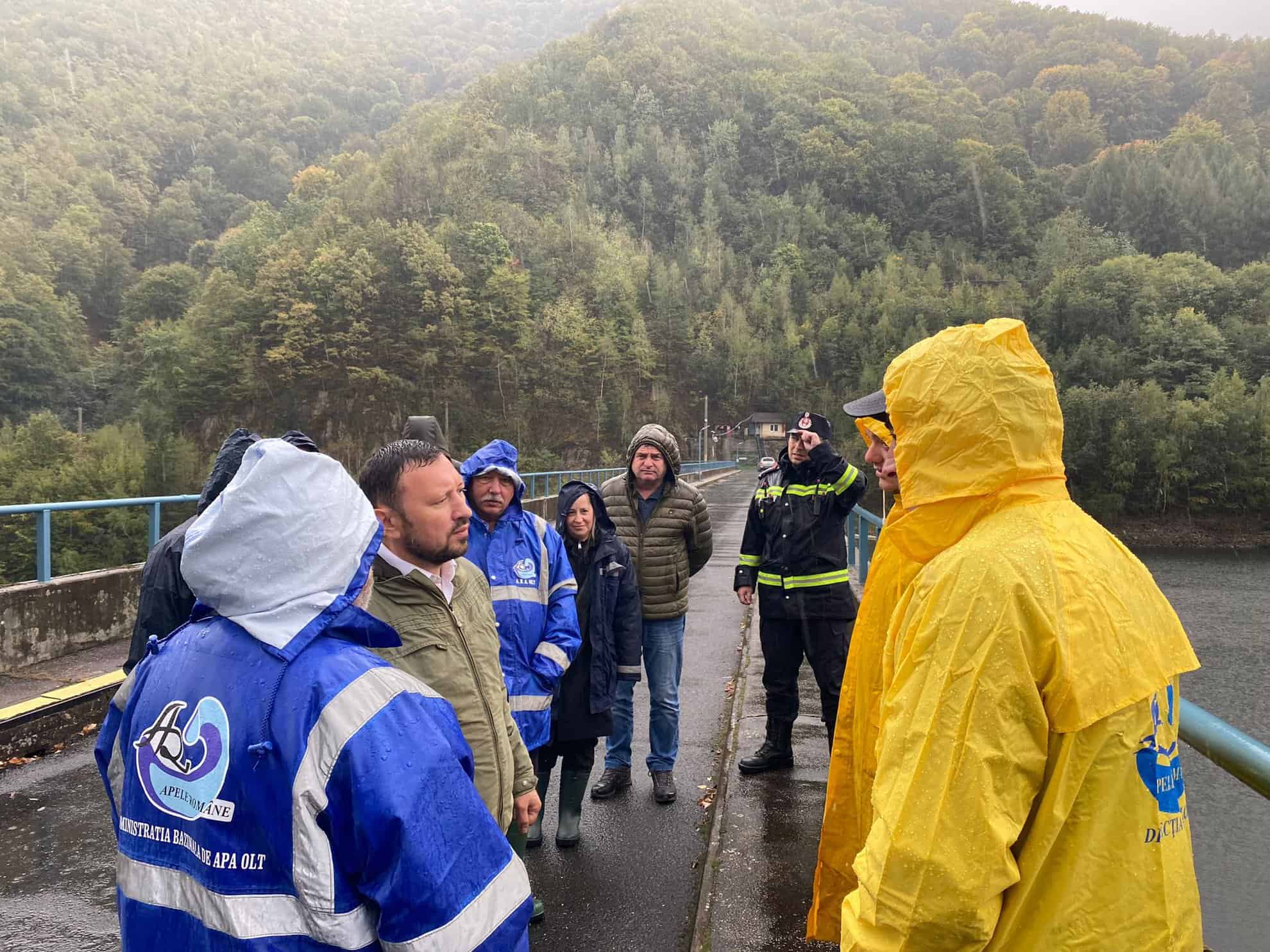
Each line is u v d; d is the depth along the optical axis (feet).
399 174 424.46
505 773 7.04
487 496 10.23
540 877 11.35
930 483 4.91
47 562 21.56
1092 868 4.10
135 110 594.65
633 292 406.62
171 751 4.44
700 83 609.01
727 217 521.24
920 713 4.29
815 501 13.80
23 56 618.44
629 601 12.81
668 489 14.71
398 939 4.13
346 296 321.73
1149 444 252.62
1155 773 4.31
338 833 4.19
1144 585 4.66
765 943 9.00
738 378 390.83
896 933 4.07
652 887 11.08
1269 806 34.60
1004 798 4.05
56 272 381.19
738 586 15.03
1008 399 4.71
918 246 500.74
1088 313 362.94
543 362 347.77
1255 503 243.40
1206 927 26.55
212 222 522.88
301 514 4.55
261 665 4.39
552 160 497.05
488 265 365.20
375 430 305.94
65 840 12.51
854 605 13.92
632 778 15.17
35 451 193.26
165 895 4.45
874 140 579.07
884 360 368.27
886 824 4.22
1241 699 70.59
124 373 311.27
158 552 9.50
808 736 16.02
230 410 297.33
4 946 9.71
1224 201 500.33
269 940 4.13
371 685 4.42
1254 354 327.67
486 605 7.72
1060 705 4.14
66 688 18.12
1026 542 4.41
